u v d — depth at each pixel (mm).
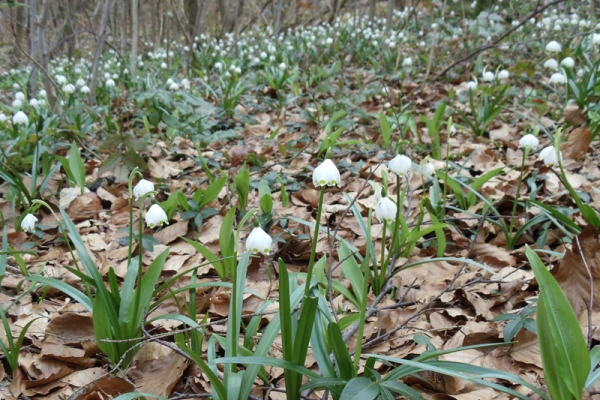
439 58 9883
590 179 4168
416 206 4051
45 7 6422
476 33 8773
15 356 2348
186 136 6320
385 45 11773
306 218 3996
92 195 4523
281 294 1649
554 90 6477
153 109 6441
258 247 1733
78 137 5922
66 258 3621
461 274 3047
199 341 2256
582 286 2512
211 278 3207
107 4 7254
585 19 10719
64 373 2381
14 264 3467
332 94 8375
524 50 10039
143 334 2359
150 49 16359
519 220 3555
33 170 4262
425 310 2598
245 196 3975
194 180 5047
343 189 4523
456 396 2094
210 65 12023
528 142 3180
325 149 4922
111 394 2244
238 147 5328
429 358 1957
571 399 1575
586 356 1510
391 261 3193
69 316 2645
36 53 6992
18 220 3863
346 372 1797
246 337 2088
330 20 15953
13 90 11781
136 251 3625
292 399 1875
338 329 1681
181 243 3770
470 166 4652
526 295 2775
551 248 3289
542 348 1598
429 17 13828
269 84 9344
